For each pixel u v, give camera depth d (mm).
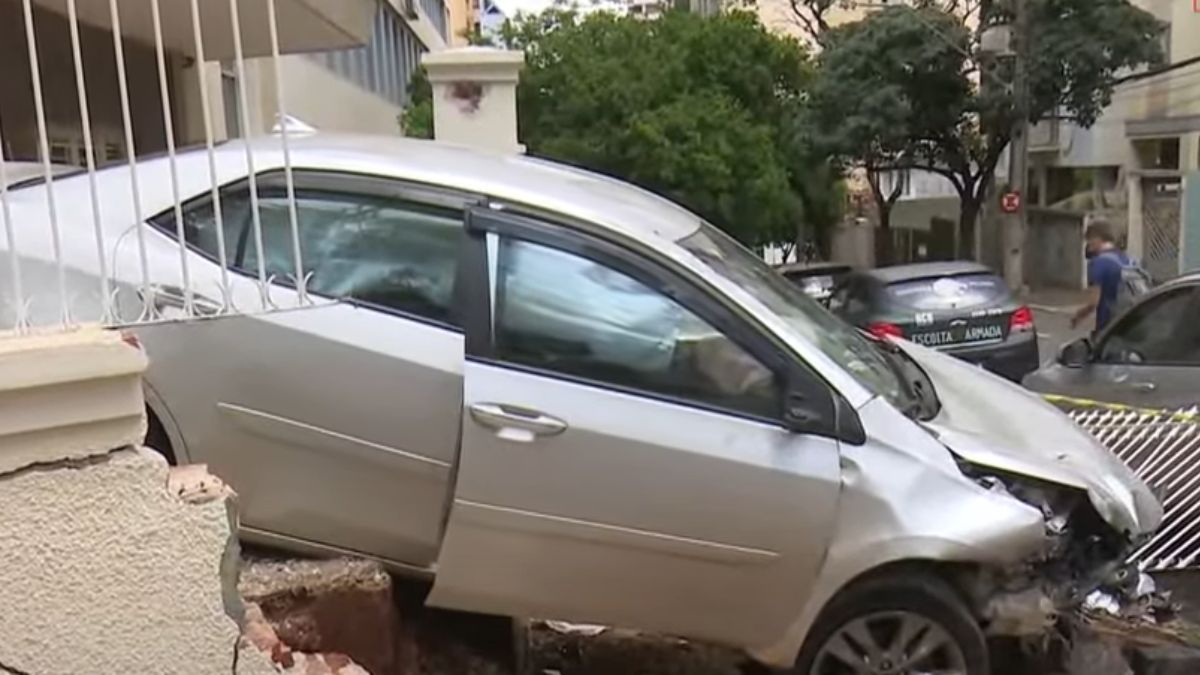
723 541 3393
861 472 3414
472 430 3311
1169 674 4199
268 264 3416
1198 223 22344
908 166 26547
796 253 31562
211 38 6559
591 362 3416
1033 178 29938
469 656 3762
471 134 8375
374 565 3406
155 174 3395
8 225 2266
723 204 23938
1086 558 3922
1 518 1651
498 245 3473
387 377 3355
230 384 3316
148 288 2773
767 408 3443
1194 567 5098
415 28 30531
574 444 3322
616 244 3512
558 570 3406
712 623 3482
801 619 3473
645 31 25094
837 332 4004
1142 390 6418
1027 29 22797
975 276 11578
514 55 8328
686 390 3434
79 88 2316
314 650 3197
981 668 3584
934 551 3385
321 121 16047
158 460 1761
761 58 25812
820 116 25344
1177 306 6496
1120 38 22281
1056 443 3951
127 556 1738
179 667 1786
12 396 1637
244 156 3498
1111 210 25797
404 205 3512
